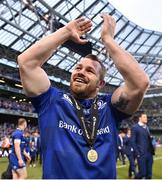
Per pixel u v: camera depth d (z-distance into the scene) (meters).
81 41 2.13
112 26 2.13
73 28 2.11
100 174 1.90
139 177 9.05
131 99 2.04
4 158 25.05
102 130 2.01
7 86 40.19
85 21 2.14
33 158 18.02
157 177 11.68
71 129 1.97
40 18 35.53
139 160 9.04
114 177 1.95
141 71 2.03
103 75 2.17
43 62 2.08
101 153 1.94
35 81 2.04
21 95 44.62
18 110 41.94
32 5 32.47
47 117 2.01
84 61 2.14
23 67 2.02
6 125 38.88
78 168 1.87
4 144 16.47
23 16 37.09
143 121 9.24
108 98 2.15
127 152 11.64
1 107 39.06
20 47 40.72
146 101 61.50
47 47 2.05
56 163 1.89
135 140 9.11
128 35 58.38
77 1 43.09
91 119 2.02
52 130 1.96
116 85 57.56
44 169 1.92
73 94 2.12
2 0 33.94
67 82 49.88
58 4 41.12
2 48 39.28
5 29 37.34
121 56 2.03
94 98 2.12
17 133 8.02
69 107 2.03
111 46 2.06
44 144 1.97
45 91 2.07
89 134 1.97
